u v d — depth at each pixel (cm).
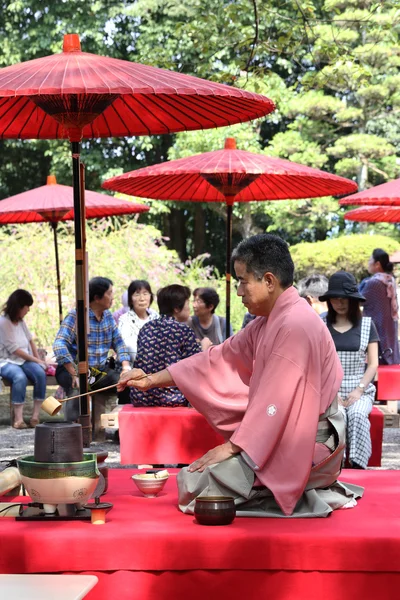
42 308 1377
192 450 628
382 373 838
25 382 1048
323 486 398
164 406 663
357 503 410
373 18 2005
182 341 679
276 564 349
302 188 778
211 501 365
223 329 880
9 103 543
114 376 895
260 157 711
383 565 347
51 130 592
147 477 427
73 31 2509
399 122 2458
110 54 2589
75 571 351
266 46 1112
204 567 350
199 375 429
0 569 352
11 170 2844
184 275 1655
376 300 952
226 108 533
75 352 890
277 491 379
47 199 1020
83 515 377
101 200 1043
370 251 2236
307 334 387
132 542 350
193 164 695
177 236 2936
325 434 402
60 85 414
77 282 472
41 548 350
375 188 928
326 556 348
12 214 1120
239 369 428
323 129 2411
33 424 1055
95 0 2533
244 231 2586
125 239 1523
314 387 387
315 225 2503
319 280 807
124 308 1061
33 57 2567
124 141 2708
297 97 2300
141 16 2509
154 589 352
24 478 374
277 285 397
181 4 2377
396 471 488
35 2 2498
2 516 384
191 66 2409
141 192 791
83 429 448
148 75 443
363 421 618
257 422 384
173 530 357
